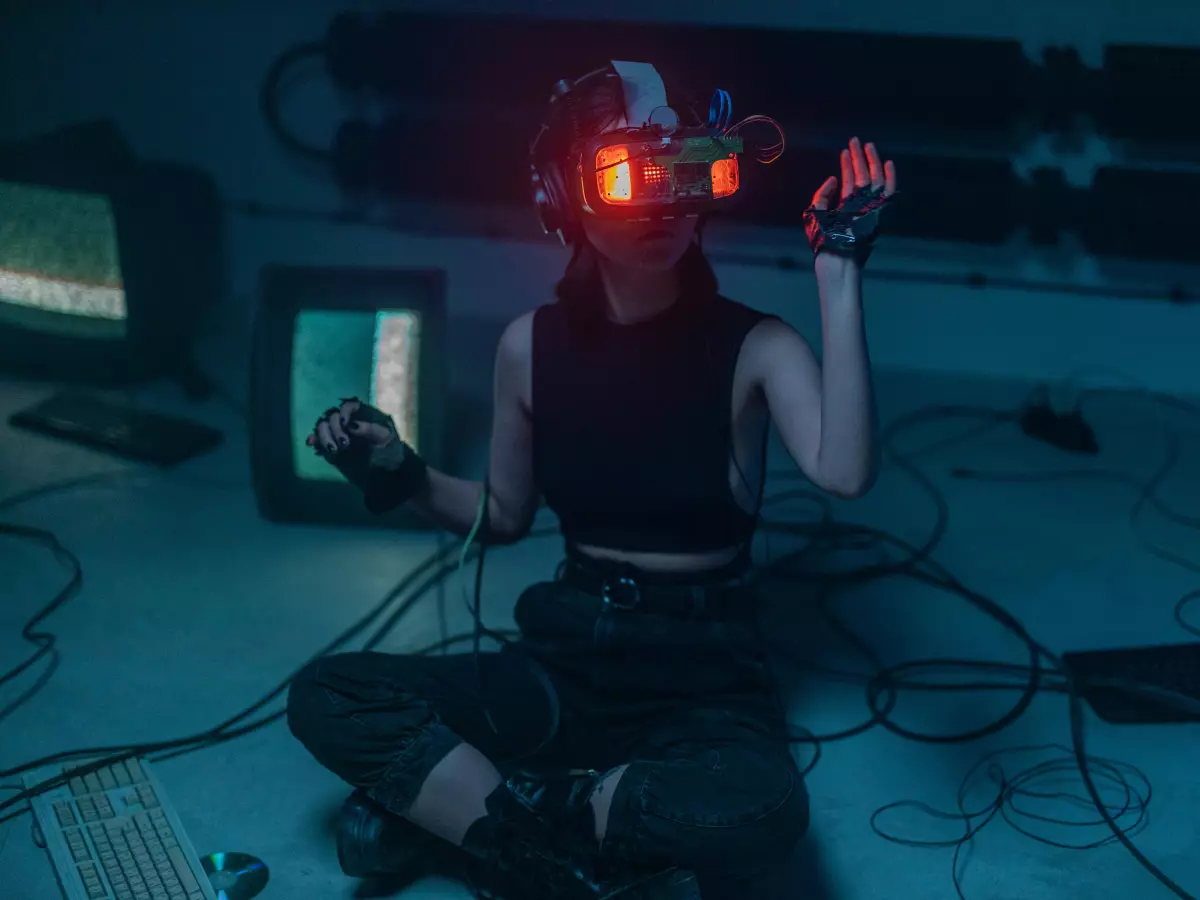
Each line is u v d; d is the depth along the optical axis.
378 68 3.63
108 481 3.09
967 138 3.44
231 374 3.68
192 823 1.97
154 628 2.49
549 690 1.84
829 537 2.86
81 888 1.80
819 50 3.39
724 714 1.74
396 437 1.83
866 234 1.51
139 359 3.55
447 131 3.66
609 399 1.74
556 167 1.63
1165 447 3.31
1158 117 3.31
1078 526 2.90
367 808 1.79
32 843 1.92
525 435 1.88
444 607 2.56
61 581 2.65
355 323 2.70
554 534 2.87
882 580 2.68
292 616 2.54
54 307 3.50
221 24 3.78
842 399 1.53
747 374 1.71
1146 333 3.56
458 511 1.91
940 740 2.17
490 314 3.93
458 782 1.68
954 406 3.52
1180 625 2.50
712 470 1.73
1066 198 3.43
